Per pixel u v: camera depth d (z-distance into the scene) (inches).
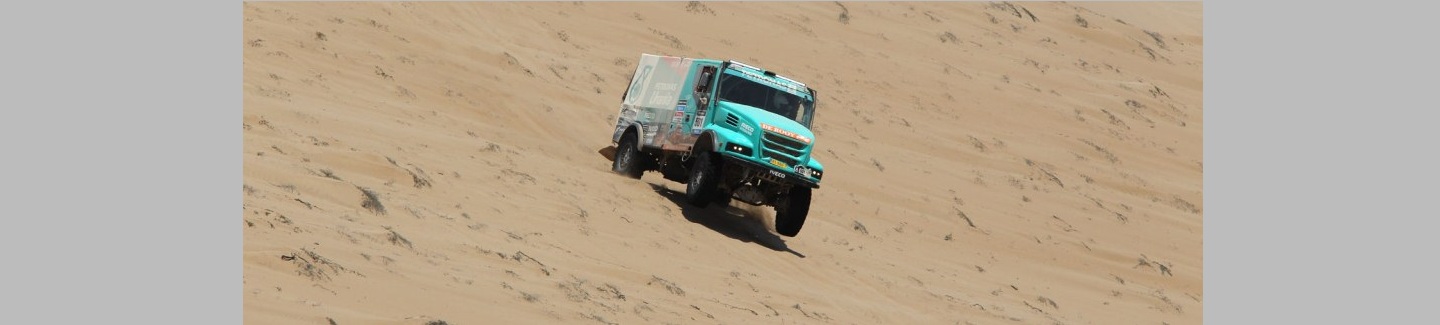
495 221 716.7
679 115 924.0
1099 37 2027.6
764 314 666.8
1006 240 1113.4
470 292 550.0
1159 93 1836.9
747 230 897.5
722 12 1676.9
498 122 1104.8
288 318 453.4
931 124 1453.0
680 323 599.2
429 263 582.2
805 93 922.1
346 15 1267.2
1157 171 1525.6
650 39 1525.6
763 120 863.7
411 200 707.4
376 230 609.3
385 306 500.4
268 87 957.2
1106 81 1829.5
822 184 1112.8
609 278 655.1
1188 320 997.2
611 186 909.8
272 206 585.3
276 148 738.2
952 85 1616.6
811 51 1609.3
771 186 884.6
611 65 1401.3
